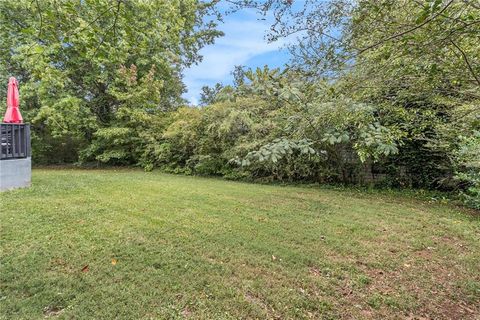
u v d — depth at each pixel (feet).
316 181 25.94
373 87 6.72
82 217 13.07
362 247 11.03
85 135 38.14
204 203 16.74
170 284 7.95
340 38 5.45
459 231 13.08
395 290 8.22
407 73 6.04
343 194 21.13
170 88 41.70
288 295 7.70
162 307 6.97
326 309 7.21
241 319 6.70
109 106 38.50
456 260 10.17
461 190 19.15
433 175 21.88
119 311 6.76
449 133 13.19
